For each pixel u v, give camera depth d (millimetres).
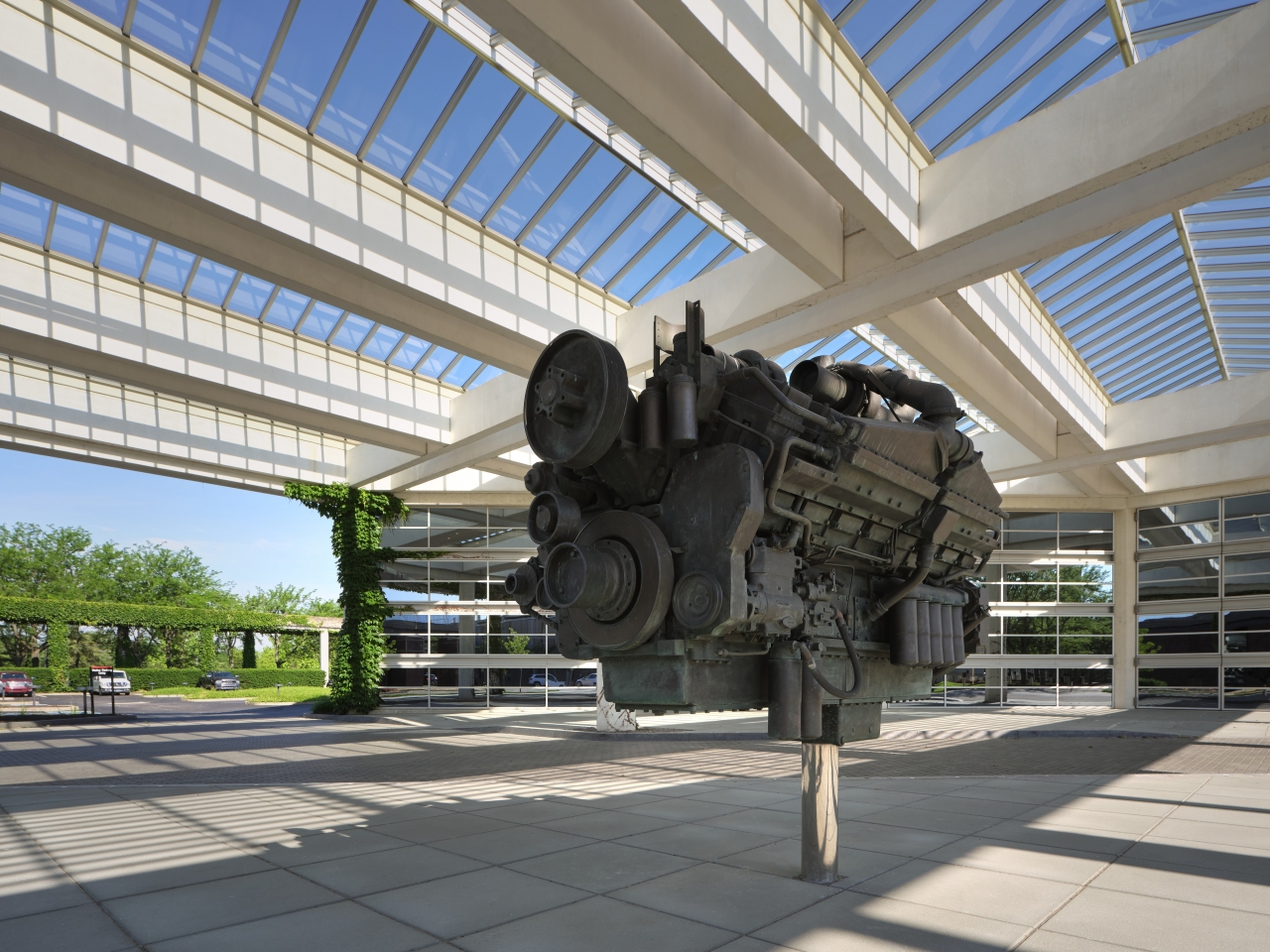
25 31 9336
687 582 4535
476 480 29000
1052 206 10445
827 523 5336
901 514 5770
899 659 6098
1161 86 9242
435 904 5020
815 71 9508
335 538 28062
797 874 5695
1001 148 10773
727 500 4496
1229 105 8656
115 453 22188
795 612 4867
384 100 11859
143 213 11352
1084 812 8094
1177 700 27469
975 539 6777
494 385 20328
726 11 8102
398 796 9492
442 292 13664
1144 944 4258
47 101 9438
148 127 10312
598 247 15422
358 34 10891
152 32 10234
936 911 4812
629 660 4961
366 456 26406
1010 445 23781
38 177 10352
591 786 10305
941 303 15141
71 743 18297
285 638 78125
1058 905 4930
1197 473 26281
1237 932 4434
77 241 14953
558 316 15672
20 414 19000
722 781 10758
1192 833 7055
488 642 29438
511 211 14250
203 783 11008
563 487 5238
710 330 14852
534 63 11273
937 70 10602
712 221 14211
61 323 15008
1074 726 20766
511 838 6973
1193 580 27516
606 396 4512
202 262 16094
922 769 12367
